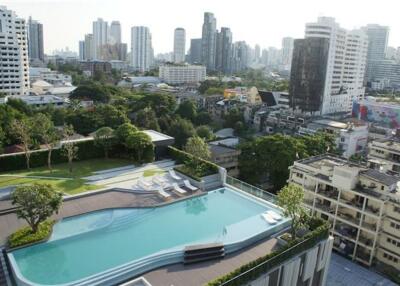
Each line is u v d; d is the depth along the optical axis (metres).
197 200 50.78
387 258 54.34
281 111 158.25
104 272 32.62
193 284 32.84
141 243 38.72
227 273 33.97
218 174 57.44
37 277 32.06
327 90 173.12
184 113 140.62
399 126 134.88
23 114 92.62
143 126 110.19
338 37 169.88
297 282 40.19
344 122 132.25
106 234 40.03
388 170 68.19
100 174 56.81
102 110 99.00
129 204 47.03
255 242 41.00
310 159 66.62
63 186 50.91
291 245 38.06
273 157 74.38
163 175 57.94
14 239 36.19
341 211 58.22
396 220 52.38
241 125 138.00
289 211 40.00
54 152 60.12
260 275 34.75
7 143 73.06
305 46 167.25
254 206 49.59
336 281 52.03
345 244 57.75
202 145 63.53
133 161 63.84
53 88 191.50
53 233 39.09
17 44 174.00
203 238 40.28
